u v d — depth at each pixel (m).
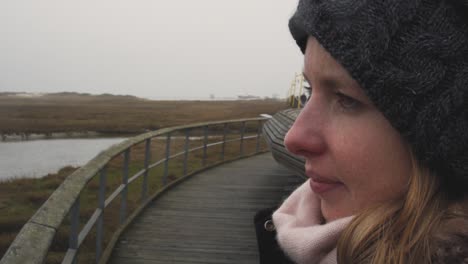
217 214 5.22
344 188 0.51
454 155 0.43
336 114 0.49
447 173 0.44
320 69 0.49
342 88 0.47
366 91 0.44
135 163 13.95
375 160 0.47
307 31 0.49
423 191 0.44
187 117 54.75
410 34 0.44
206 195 6.15
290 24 0.58
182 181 7.03
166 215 5.11
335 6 0.46
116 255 3.85
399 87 0.43
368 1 0.45
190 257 3.86
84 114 63.19
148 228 4.61
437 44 0.42
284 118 5.39
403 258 0.43
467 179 0.44
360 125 0.47
